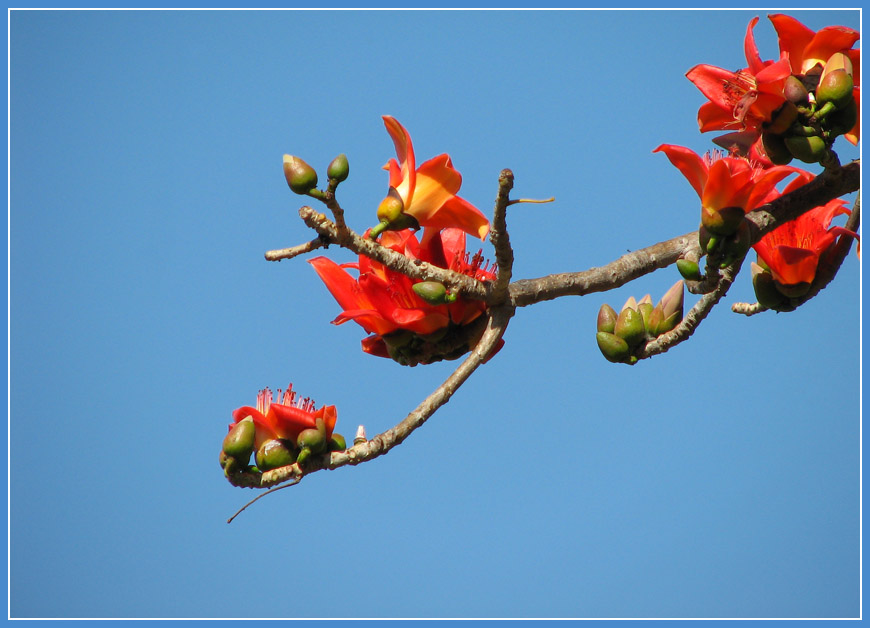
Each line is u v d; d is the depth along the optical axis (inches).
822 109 231.1
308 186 228.2
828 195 232.7
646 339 237.5
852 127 232.4
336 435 232.1
